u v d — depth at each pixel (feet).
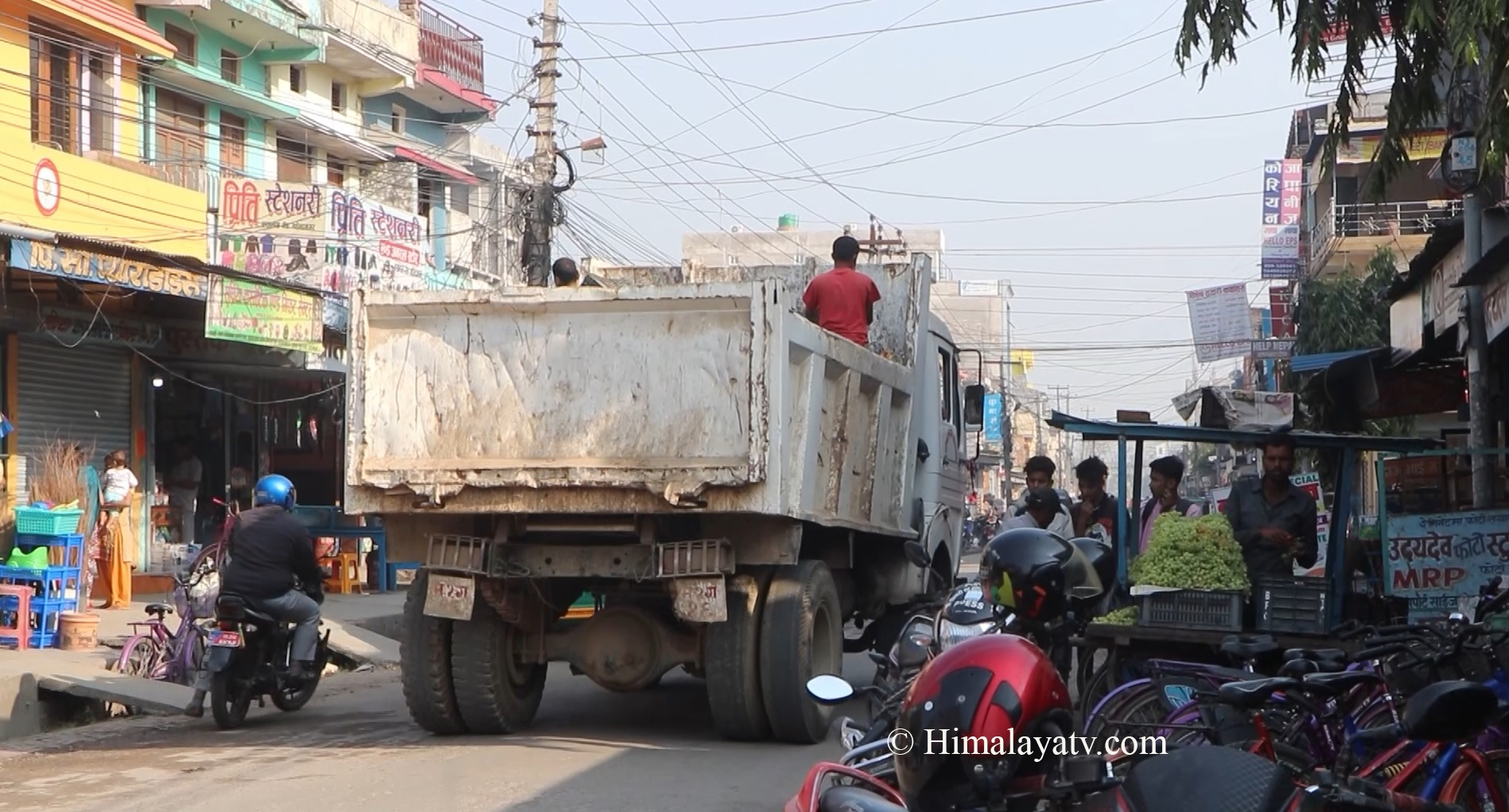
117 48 68.90
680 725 33.50
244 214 75.31
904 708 12.62
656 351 28.71
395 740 31.32
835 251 36.19
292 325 59.93
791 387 28.86
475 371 29.71
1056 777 12.19
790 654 29.22
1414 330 46.73
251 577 33.63
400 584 77.00
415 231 86.89
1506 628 19.40
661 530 29.27
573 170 76.79
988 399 196.75
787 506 28.40
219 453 73.26
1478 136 27.30
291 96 90.63
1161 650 26.20
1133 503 31.65
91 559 53.88
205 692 34.50
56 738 33.24
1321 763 17.93
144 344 62.54
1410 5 26.78
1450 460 43.21
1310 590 25.46
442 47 112.47
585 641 31.27
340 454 79.00
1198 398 43.80
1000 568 19.29
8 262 46.39
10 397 58.34
